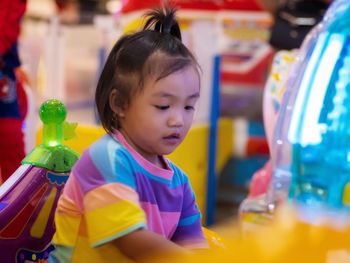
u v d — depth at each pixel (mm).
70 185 1205
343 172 1104
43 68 3727
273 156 1317
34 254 1396
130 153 1186
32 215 1382
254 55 3855
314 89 1200
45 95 3709
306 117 1188
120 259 1162
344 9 1280
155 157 1246
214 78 3299
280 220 964
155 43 1179
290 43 3086
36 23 3949
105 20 3555
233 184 3941
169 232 1247
